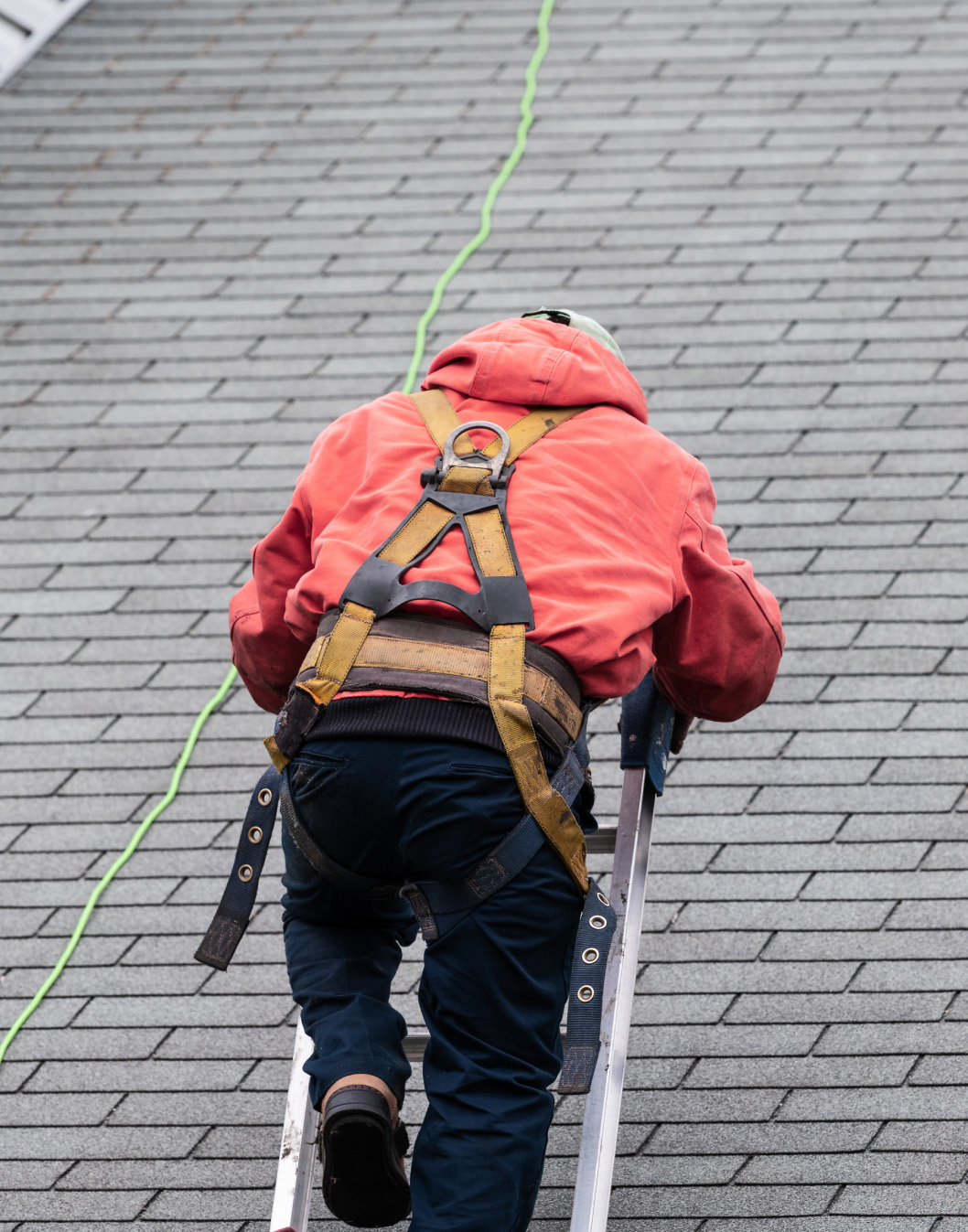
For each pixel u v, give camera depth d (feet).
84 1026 44.29
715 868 46.80
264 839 33.12
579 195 79.77
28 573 60.80
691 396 66.18
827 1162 38.70
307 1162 34.09
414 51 94.12
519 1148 28.63
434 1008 29.71
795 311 70.38
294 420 67.36
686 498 32.99
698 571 32.89
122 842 49.96
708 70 88.89
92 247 79.97
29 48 97.40
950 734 50.44
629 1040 42.16
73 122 90.58
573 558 30.86
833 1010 42.42
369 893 31.65
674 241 75.66
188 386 70.03
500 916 29.25
